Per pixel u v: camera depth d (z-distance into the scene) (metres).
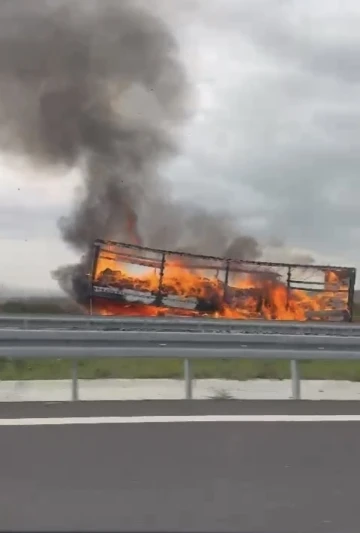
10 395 7.75
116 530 3.85
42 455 5.28
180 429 6.15
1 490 4.50
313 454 5.47
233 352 7.74
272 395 8.05
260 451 5.52
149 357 7.60
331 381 9.25
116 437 5.84
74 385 7.52
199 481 4.77
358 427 6.37
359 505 4.36
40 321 16.97
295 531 3.90
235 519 4.07
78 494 4.45
